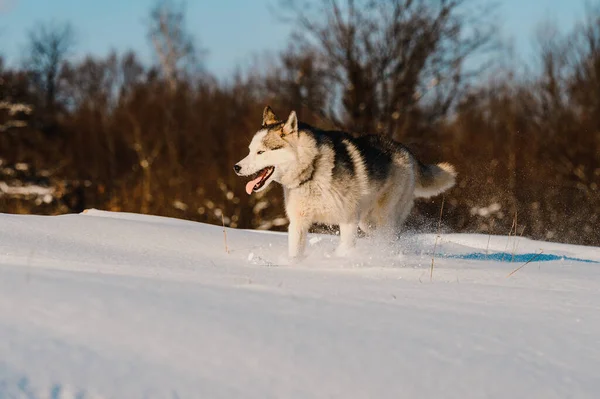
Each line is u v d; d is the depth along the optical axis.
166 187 31.48
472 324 4.56
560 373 3.85
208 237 10.36
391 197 10.18
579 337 4.54
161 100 41.50
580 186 30.06
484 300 5.44
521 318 4.89
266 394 3.11
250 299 4.51
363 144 9.77
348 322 4.22
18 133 38.47
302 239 8.93
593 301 5.72
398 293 5.42
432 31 30.50
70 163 38.81
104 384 2.93
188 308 4.06
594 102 33.09
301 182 8.65
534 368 3.87
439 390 3.42
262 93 36.94
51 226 9.70
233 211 28.11
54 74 55.34
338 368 3.48
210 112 38.97
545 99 34.88
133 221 10.83
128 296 4.11
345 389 3.28
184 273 5.75
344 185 8.79
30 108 38.88
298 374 3.36
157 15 53.88
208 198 29.30
